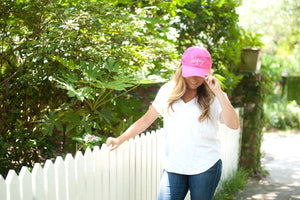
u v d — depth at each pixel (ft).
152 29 13.57
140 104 12.94
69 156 6.95
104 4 10.48
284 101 38.06
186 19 16.84
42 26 10.15
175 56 12.34
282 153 24.84
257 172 18.88
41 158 10.91
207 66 7.36
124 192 8.97
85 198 7.46
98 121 11.34
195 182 7.58
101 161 7.95
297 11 40.96
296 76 38.32
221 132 14.60
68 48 10.50
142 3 14.14
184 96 7.72
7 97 12.07
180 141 7.59
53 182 6.53
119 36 10.60
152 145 10.37
